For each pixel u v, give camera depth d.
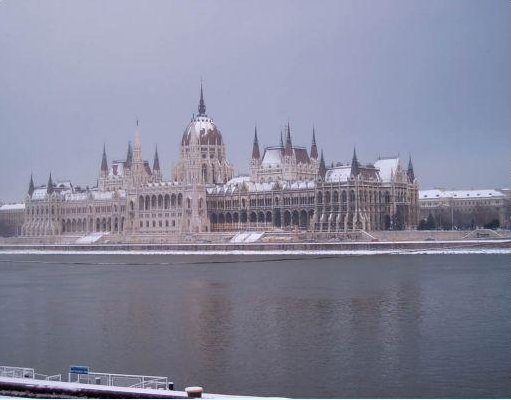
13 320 144.38
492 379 92.94
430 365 100.25
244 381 94.12
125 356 109.31
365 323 132.50
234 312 148.88
